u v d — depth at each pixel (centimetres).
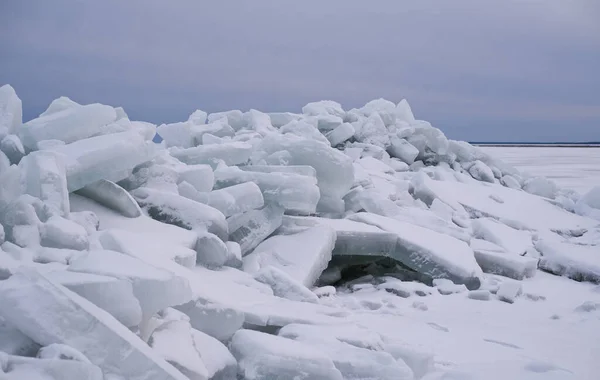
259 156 894
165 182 718
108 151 595
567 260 873
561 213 1162
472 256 827
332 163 858
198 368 335
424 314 650
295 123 1184
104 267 354
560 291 790
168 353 334
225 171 784
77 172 578
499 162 1442
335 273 837
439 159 1398
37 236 482
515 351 520
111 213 622
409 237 812
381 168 1230
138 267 362
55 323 288
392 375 385
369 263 887
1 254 421
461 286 758
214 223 658
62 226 486
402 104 1516
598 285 818
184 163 838
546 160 4925
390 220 881
